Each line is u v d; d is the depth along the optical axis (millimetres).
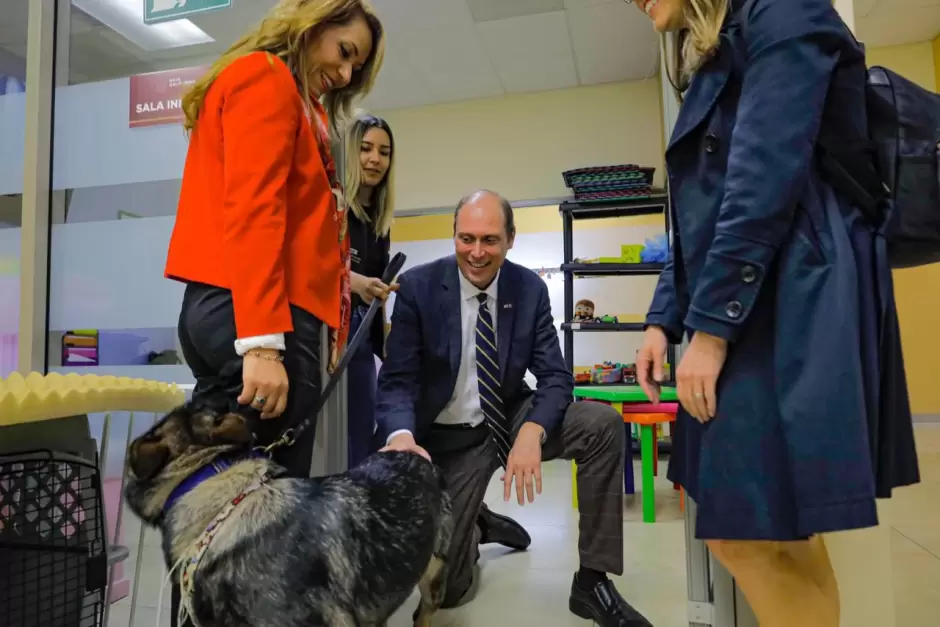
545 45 4141
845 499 777
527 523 2646
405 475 1225
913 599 1733
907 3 4270
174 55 2020
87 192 1801
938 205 900
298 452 1142
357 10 1229
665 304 1169
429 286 1827
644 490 2664
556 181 4789
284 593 905
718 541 1030
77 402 1068
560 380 1812
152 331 1924
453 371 1800
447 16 3785
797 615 1004
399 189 5066
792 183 820
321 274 1126
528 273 1943
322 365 1202
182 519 936
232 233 980
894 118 911
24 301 1736
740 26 915
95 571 1139
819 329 822
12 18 2611
